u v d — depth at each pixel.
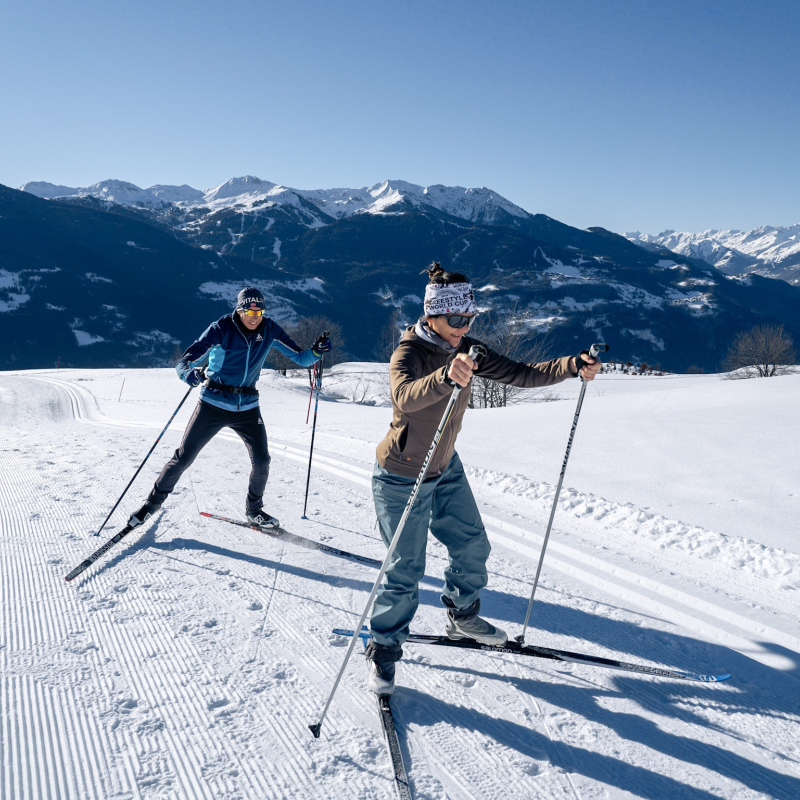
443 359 2.24
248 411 4.02
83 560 3.54
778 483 5.15
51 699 2.16
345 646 2.65
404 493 2.27
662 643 2.78
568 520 4.59
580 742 2.04
